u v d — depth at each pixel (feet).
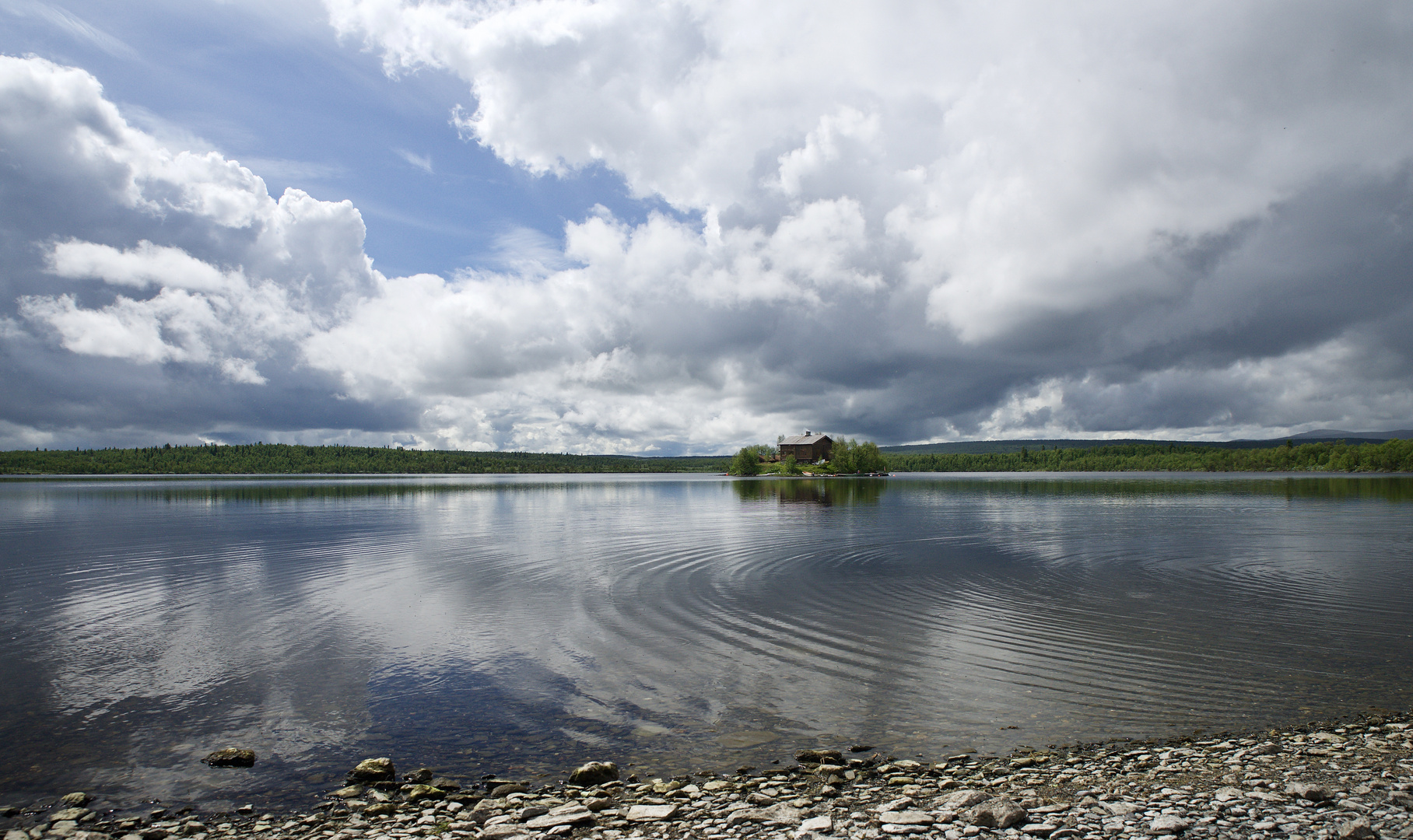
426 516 186.70
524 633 61.26
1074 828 27.91
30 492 335.88
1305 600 73.05
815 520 170.91
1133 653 54.19
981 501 247.70
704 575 90.99
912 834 27.61
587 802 31.45
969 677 49.11
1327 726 39.93
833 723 41.11
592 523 167.02
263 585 84.17
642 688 47.14
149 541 129.18
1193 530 142.51
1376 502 223.10
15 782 34.27
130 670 51.31
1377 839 26.43
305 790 33.55
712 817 29.91
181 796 32.94
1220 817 28.78
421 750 38.01
